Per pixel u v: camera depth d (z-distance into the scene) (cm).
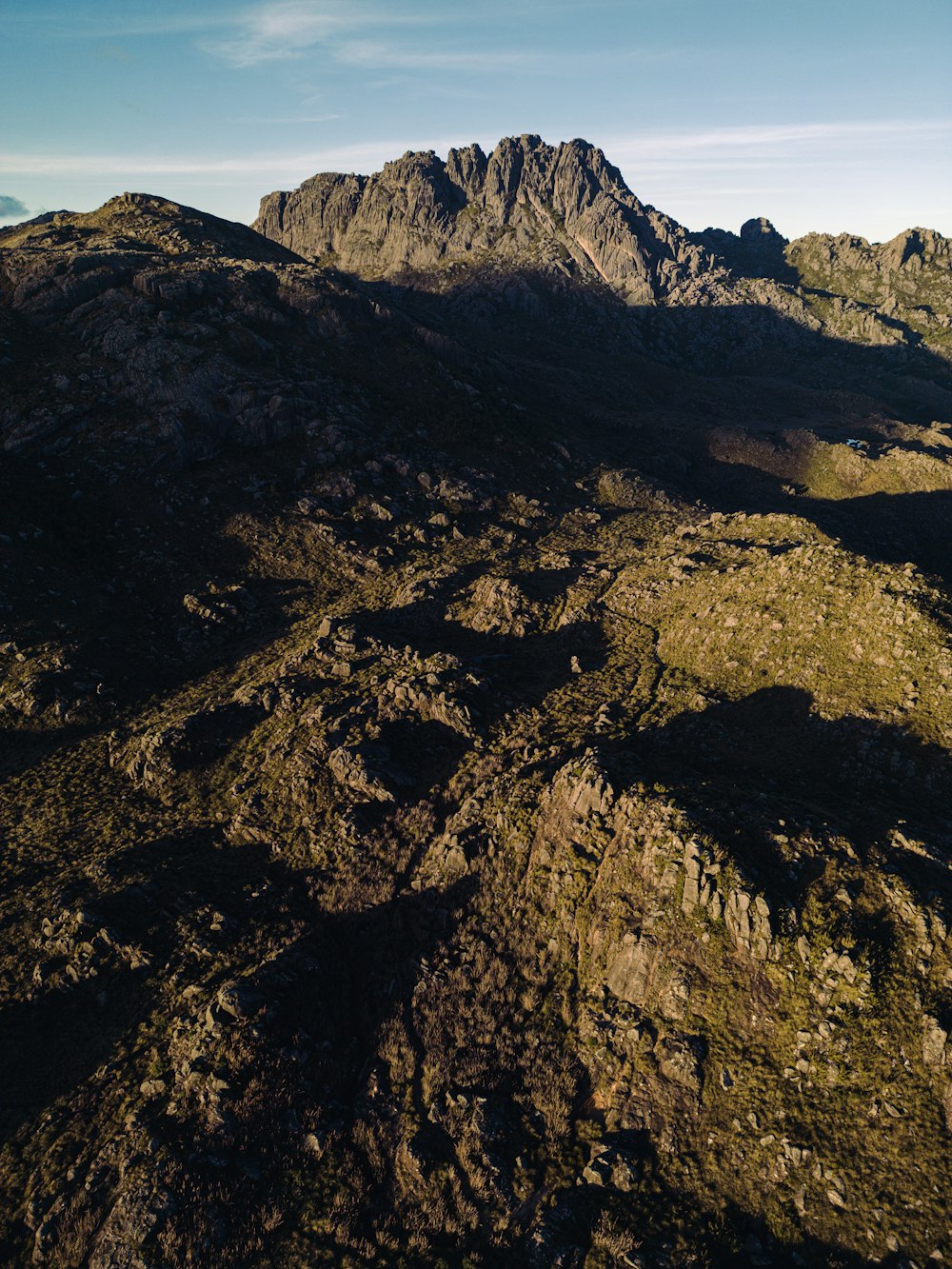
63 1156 3841
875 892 4266
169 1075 4147
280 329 15575
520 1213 3675
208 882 5494
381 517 12656
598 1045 4272
